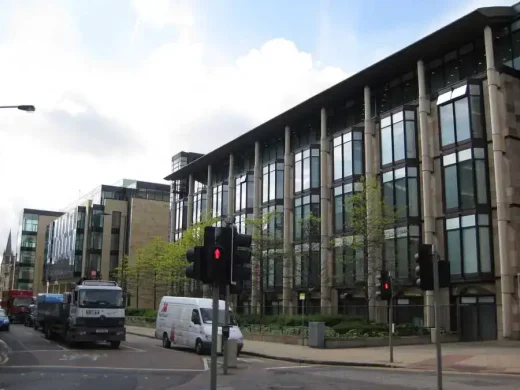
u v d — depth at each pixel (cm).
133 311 5759
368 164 3634
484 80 2988
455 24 2977
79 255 8256
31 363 1784
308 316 3306
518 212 2794
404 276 3247
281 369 1794
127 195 8725
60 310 2733
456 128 3066
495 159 2809
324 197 4050
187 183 6650
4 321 3662
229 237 968
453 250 3011
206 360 2023
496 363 1823
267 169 4819
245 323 3556
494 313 2797
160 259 5512
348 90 3906
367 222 3059
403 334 2783
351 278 3641
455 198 3033
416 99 3450
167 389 1272
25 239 11462
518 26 2962
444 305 3009
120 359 1986
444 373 1661
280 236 4475
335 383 1398
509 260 2725
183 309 2509
